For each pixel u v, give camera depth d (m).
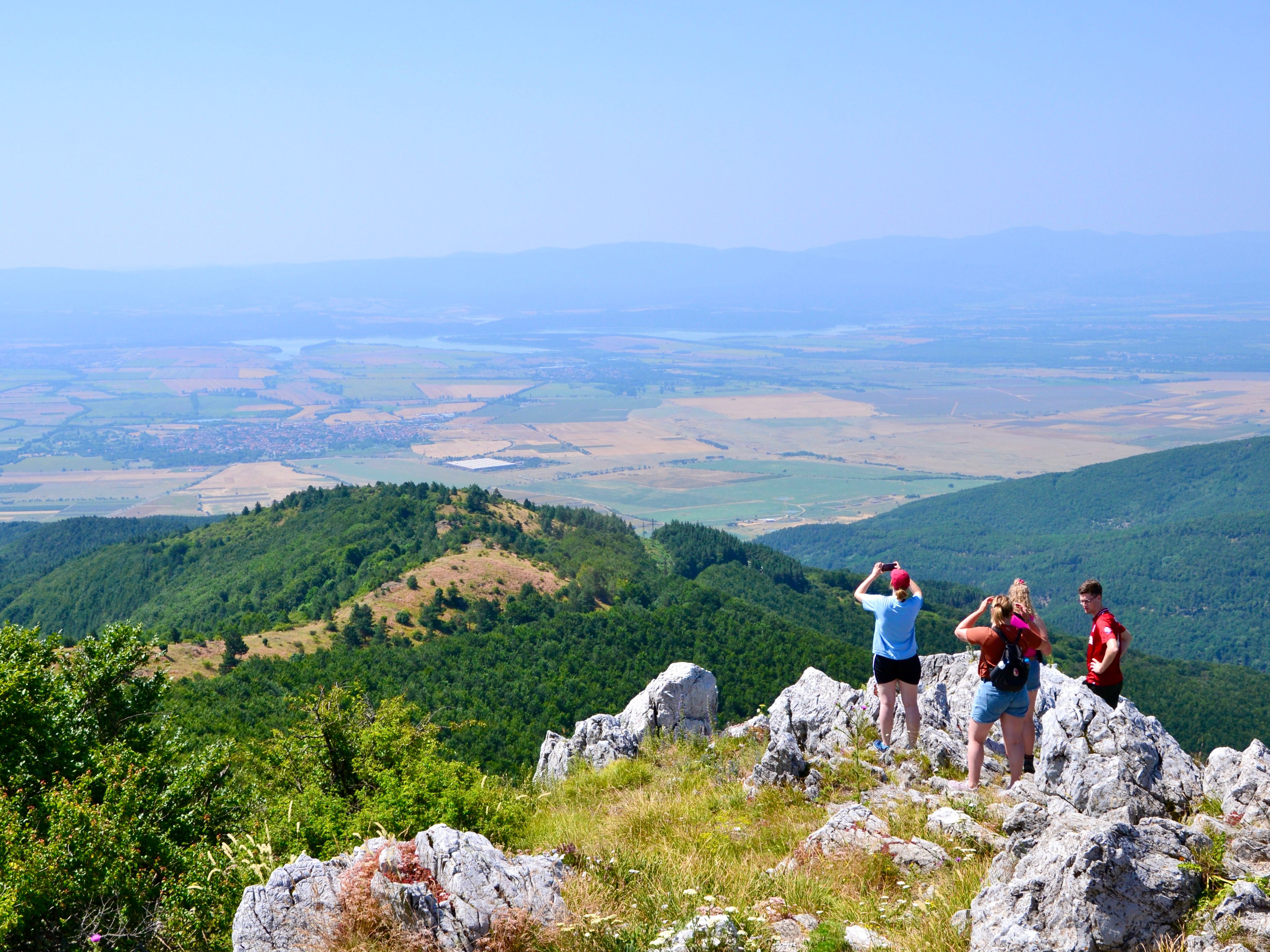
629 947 8.67
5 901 11.12
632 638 112.19
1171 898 8.12
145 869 12.66
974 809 12.60
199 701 70.12
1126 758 11.70
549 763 24.11
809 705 18.12
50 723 18.06
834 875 10.72
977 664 18.33
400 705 19.94
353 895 9.28
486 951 8.66
